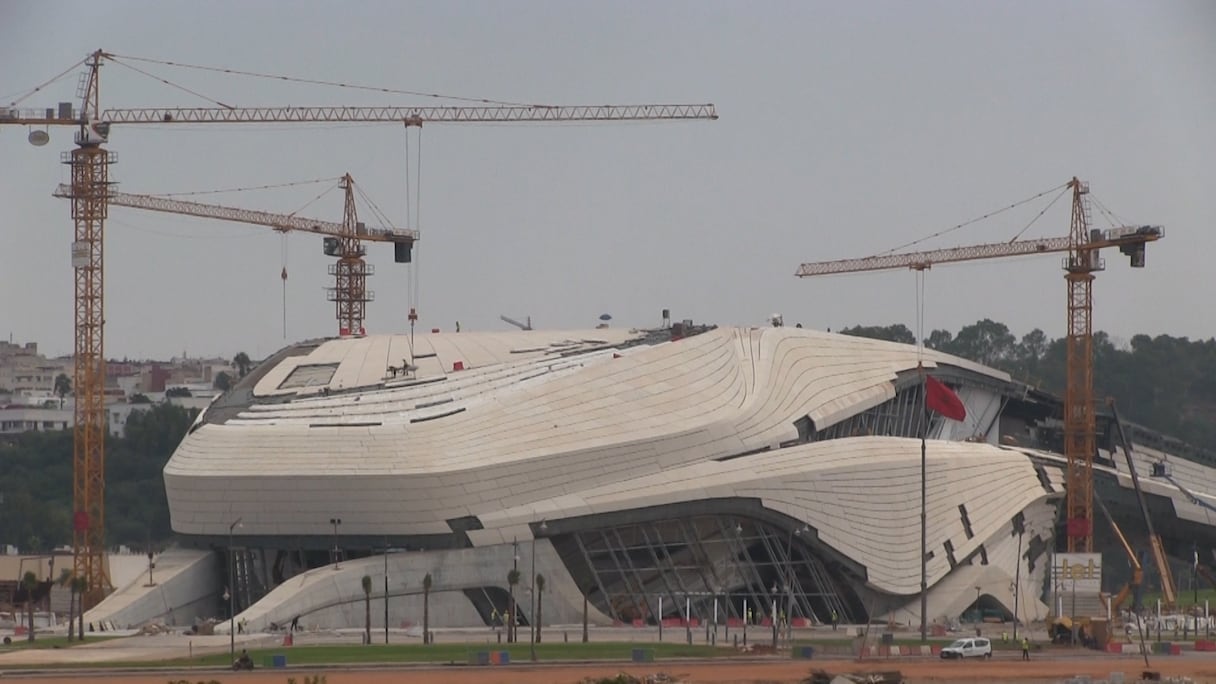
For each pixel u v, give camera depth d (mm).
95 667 139000
